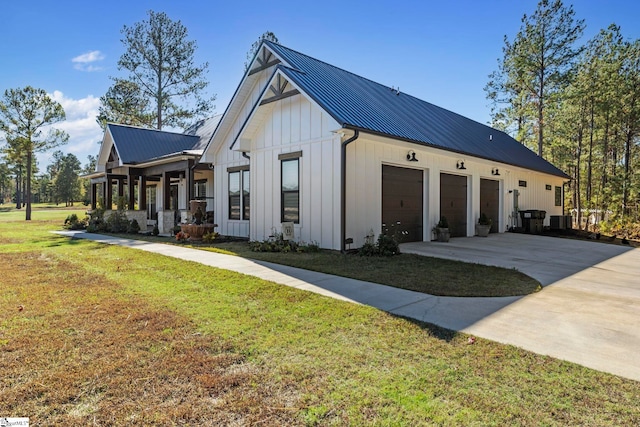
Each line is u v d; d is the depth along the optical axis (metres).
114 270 6.84
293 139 10.10
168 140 19.69
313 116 9.55
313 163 9.55
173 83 27.58
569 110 21.80
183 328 3.78
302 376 2.81
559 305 4.80
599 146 23.14
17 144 25.56
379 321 4.05
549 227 17.95
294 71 10.05
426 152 11.34
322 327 3.84
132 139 18.50
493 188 15.23
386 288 5.55
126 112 27.28
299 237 9.97
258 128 11.26
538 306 4.74
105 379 2.73
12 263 7.66
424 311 4.44
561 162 25.39
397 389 2.62
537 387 2.66
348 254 8.53
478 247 10.59
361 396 2.54
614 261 8.75
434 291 5.39
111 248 10.02
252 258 8.14
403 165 10.72
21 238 13.30
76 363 2.98
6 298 4.86
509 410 2.37
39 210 48.84
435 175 11.91
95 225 16.78
